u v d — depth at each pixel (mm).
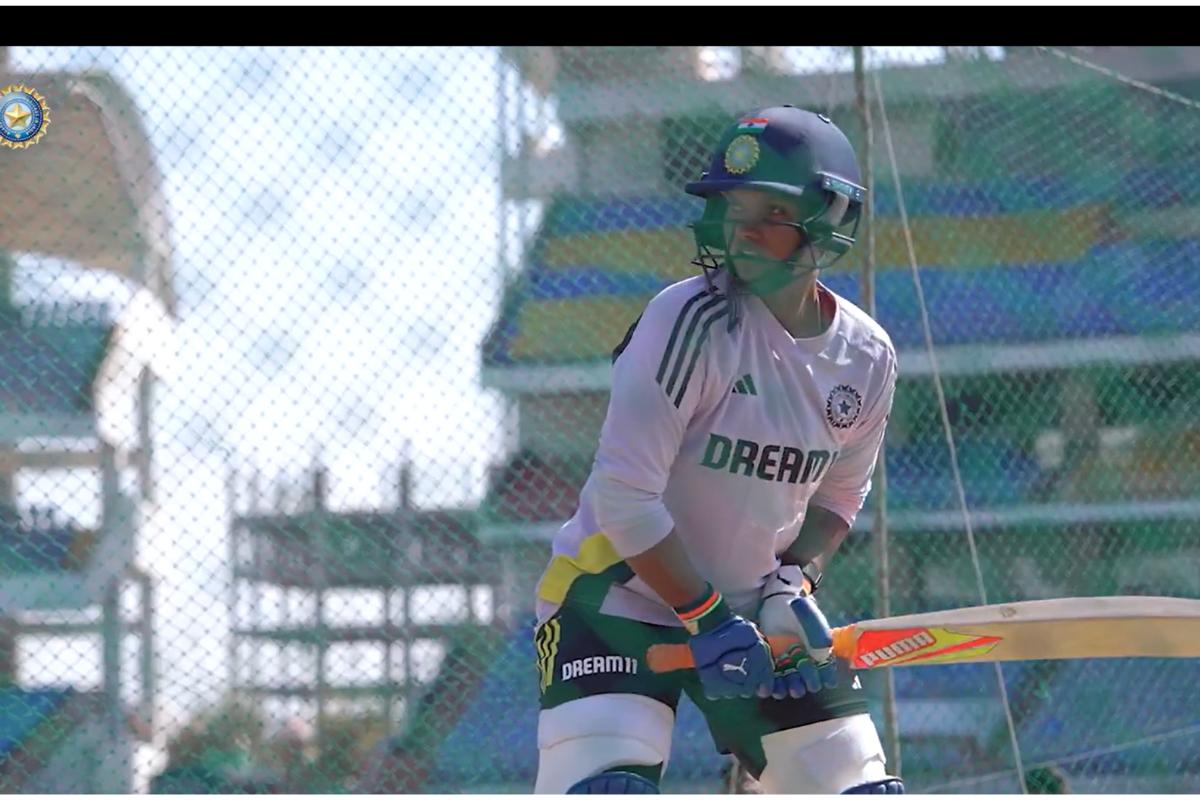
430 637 16469
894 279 18703
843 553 18172
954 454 18453
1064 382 19328
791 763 9805
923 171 18938
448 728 16375
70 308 15992
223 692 16016
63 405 15891
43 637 15711
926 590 18406
